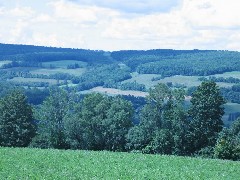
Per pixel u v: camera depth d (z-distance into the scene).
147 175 41.38
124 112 89.44
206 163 53.38
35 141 86.88
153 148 81.81
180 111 81.88
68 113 90.69
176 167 48.69
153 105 85.69
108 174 41.00
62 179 36.78
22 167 42.56
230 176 43.72
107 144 90.12
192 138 81.62
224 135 78.06
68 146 88.94
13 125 88.69
